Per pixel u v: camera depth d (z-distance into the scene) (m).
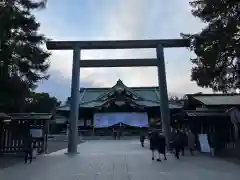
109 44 20.02
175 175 9.04
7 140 17.55
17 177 9.05
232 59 14.16
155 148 13.90
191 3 14.91
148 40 20.12
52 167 11.48
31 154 13.62
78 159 14.52
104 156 15.94
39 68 18.03
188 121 18.28
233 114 15.28
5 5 12.76
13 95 15.95
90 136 42.56
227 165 11.46
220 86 15.05
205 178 8.44
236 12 13.30
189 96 22.39
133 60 19.94
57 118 46.75
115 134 40.41
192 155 15.64
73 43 19.97
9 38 14.74
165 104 19.22
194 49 15.48
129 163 12.50
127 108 47.53
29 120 18.27
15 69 16.19
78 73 19.61
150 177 8.71
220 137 16.75
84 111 47.91
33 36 17.41
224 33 13.30
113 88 48.16
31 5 16.39
